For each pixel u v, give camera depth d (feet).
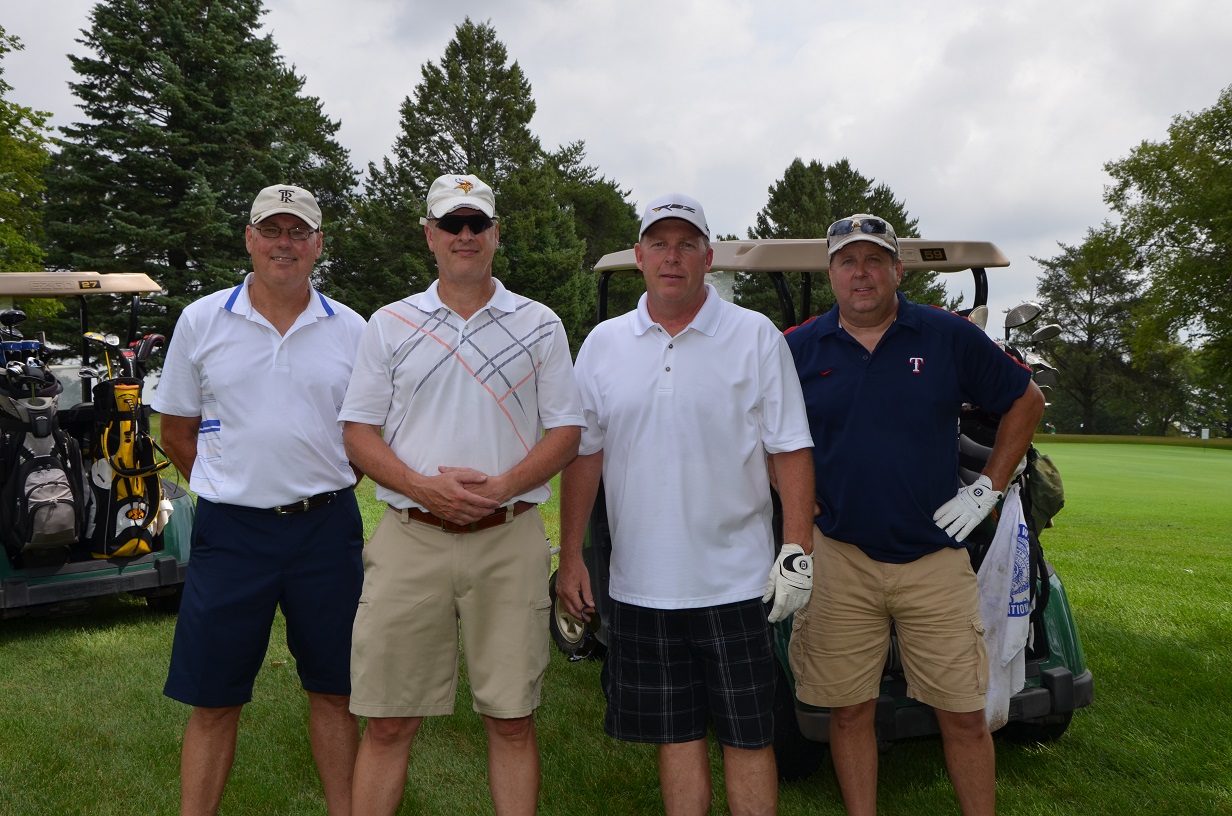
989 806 7.77
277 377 7.53
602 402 7.30
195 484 7.60
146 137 74.79
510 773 7.05
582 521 7.50
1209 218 100.27
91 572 14.70
